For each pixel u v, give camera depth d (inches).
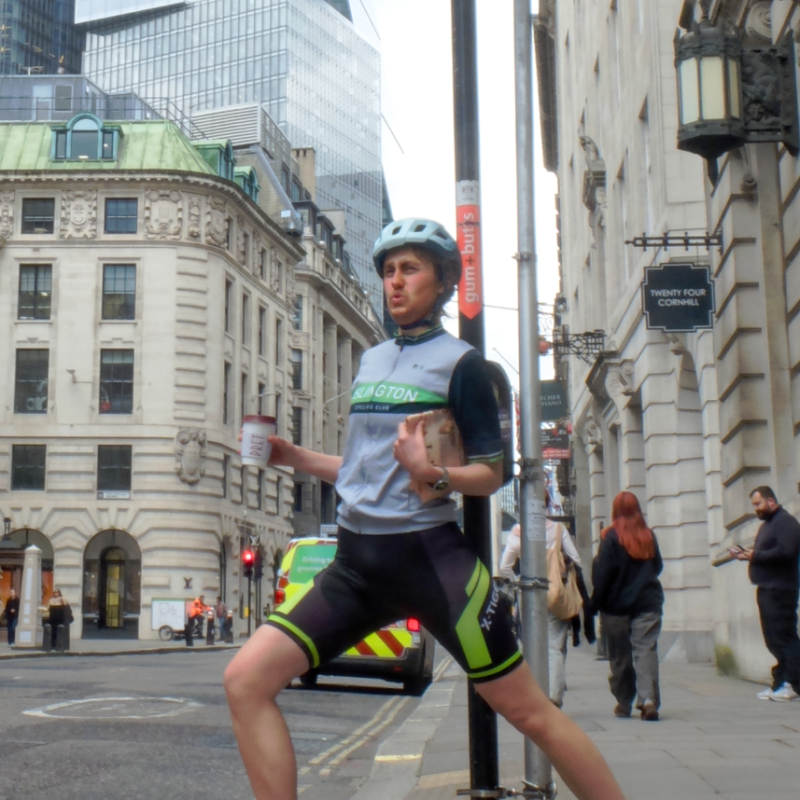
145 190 1889.8
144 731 380.2
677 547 783.1
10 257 1878.7
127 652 1293.1
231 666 126.6
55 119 2289.6
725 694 488.1
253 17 4677.7
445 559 128.3
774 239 524.1
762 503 440.8
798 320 496.4
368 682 697.0
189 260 1893.5
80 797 258.5
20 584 1777.8
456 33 201.3
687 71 468.4
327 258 2834.6
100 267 1882.4
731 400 549.0
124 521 1829.5
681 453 781.3
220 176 1987.0
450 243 136.4
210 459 1899.6
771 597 440.5
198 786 275.1
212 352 1920.5
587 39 1138.7
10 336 1862.7
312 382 2687.0
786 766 267.9
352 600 129.7
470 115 198.8
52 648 1237.7
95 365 1861.5
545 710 130.6
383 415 130.8
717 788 237.3
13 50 5098.4
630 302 865.5
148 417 1851.6
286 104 4520.2
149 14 4909.0
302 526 2642.7
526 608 208.4
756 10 497.7
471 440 130.1
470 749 186.1
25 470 1844.2
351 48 5002.5
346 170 4805.6
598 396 1039.6
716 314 578.9
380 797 256.5
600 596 394.0
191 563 1844.2
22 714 432.8
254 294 2137.1
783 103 471.8
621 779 252.4
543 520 211.0
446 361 131.0
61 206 1886.1
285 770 123.8
